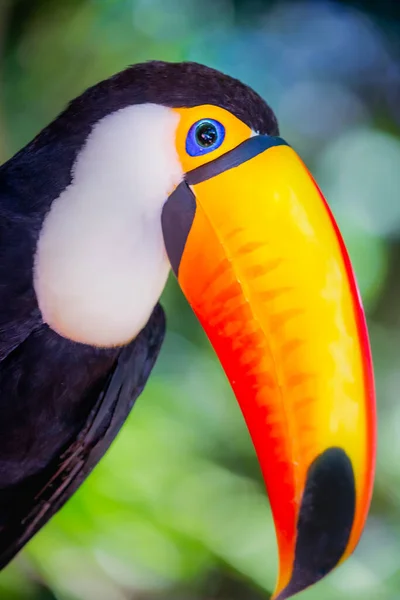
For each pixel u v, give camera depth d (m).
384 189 2.92
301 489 1.70
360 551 2.54
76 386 1.75
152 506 2.02
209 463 2.26
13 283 1.72
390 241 2.84
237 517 2.18
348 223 2.81
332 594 2.25
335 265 1.70
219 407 2.52
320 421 1.70
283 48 3.06
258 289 1.71
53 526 1.98
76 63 2.79
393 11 3.19
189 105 1.72
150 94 1.72
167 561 2.01
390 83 3.14
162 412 2.27
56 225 1.72
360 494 1.70
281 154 1.72
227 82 1.73
